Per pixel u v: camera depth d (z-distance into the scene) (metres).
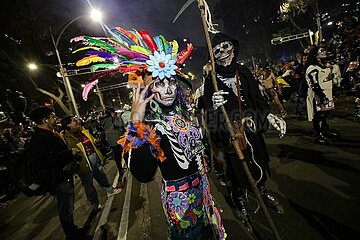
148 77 1.94
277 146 5.64
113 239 3.61
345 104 8.11
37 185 3.30
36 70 18.09
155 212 4.13
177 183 1.92
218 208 2.51
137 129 1.73
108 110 6.79
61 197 3.51
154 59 1.89
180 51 2.28
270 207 3.29
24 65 17.19
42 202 6.61
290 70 11.95
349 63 8.59
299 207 3.12
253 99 2.95
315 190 3.41
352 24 11.89
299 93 5.39
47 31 18.19
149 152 1.79
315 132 5.15
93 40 2.03
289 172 4.14
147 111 1.94
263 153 3.06
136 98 1.82
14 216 6.09
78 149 3.93
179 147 1.90
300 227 2.77
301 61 9.77
